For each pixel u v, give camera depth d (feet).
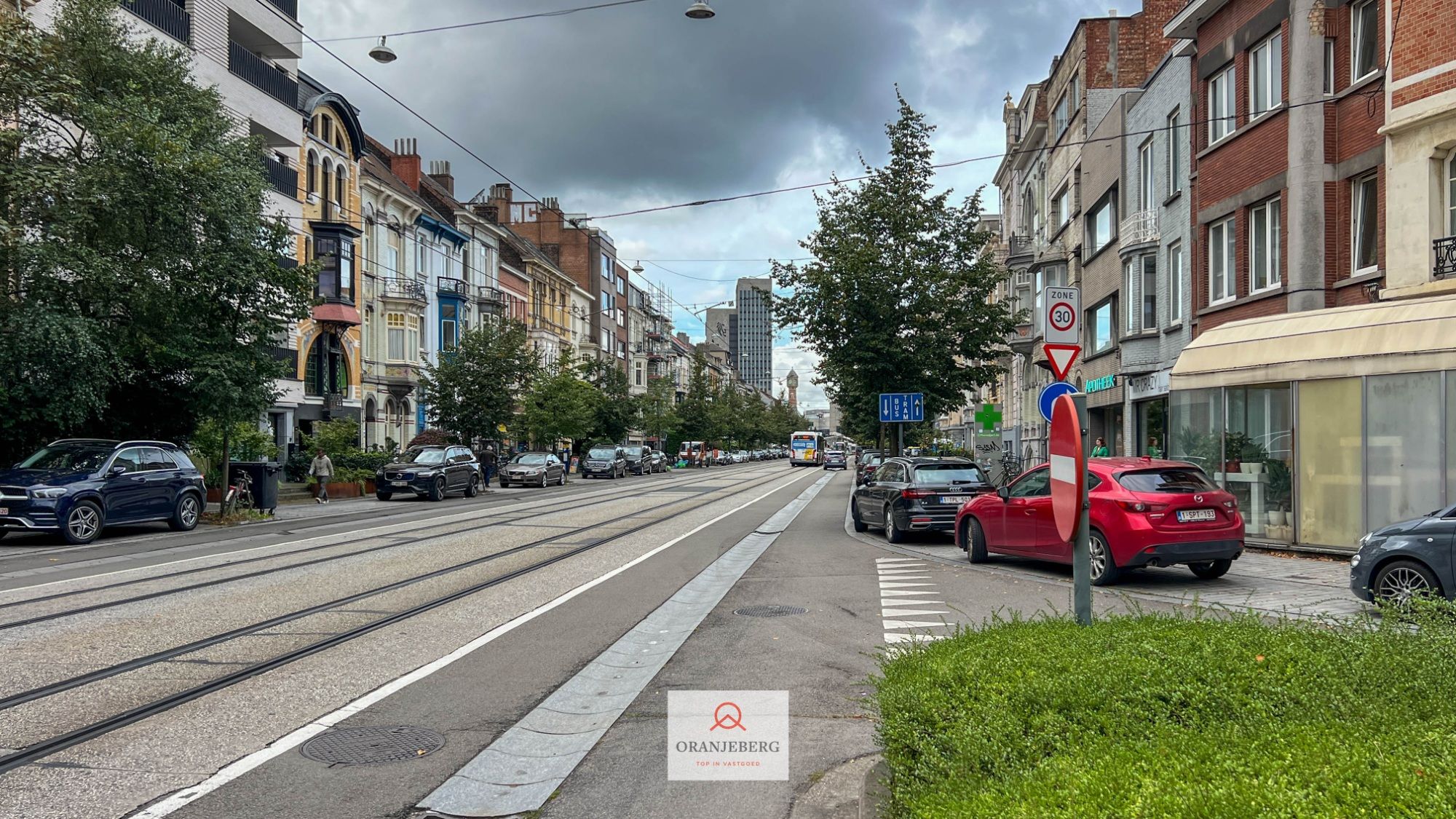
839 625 27.94
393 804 14.16
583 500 96.27
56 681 20.98
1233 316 59.31
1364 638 13.38
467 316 171.63
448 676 21.77
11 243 54.60
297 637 25.80
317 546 49.60
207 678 21.26
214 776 15.17
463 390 130.62
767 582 37.32
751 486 133.28
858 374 72.64
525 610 30.40
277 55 110.42
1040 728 10.82
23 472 52.54
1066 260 105.29
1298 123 52.21
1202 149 64.28
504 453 156.25
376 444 133.80
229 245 65.10
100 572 38.75
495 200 236.84
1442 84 44.45
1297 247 52.13
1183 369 52.80
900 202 72.28
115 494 54.19
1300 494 45.62
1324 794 7.95
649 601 32.30
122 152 58.54
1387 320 42.80
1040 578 38.42
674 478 174.60
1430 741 9.11
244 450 85.51
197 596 32.76
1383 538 28.78
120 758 15.98
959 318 71.97
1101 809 8.17
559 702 19.70
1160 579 37.91
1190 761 8.92
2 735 17.12
